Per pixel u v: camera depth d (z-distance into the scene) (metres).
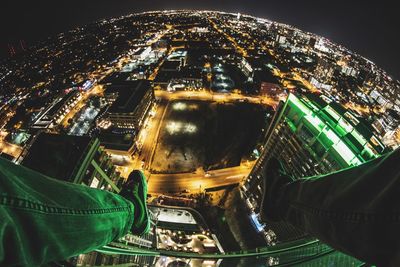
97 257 25.42
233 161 78.62
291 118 50.38
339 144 38.94
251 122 96.75
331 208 3.12
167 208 57.06
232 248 53.38
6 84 178.62
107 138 80.56
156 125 97.12
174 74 124.62
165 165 78.31
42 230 2.64
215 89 117.94
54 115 97.38
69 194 3.66
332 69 158.50
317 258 7.42
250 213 60.84
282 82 137.25
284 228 49.84
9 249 2.05
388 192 2.41
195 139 89.06
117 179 42.75
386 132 102.50
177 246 52.72
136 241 28.78
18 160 81.75
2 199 2.15
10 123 105.81
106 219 4.48
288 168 53.09
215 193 67.19
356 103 130.38
